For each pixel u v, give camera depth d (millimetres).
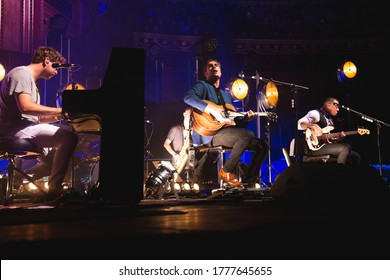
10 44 7906
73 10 10578
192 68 9930
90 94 3193
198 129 5066
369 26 10242
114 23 9875
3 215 1981
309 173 3049
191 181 5469
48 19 9375
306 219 1594
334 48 10250
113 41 9797
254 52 9703
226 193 4238
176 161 5527
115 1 9922
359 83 10117
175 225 1381
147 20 9812
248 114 5090
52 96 8258
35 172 4227
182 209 2361
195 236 1067
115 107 3207
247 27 10258
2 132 3496
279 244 988
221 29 10148
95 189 3199
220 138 4719
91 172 5488
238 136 4594
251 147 4875
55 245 951
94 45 9867
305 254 899
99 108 3193
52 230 1271
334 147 6066
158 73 9781
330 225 1360
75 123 3346
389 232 1175
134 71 3254
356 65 10188
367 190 3127
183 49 9922
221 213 1998
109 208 2500
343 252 920
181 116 7316
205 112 4988
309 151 6258
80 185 5438
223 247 951
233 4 10273
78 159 5305
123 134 3199
